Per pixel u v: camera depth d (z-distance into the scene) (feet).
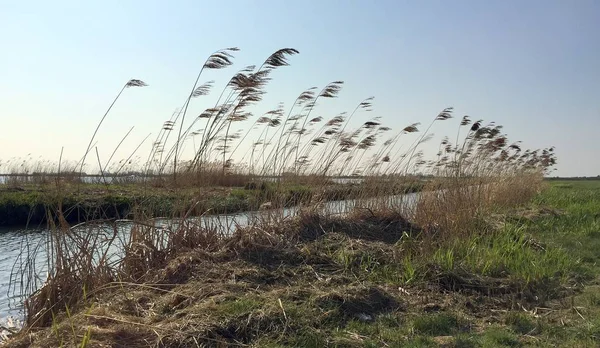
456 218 34.12
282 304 18.97
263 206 31.24
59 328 17.48
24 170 72.08
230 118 28.89
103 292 22.63
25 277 31.50
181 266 23.77
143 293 21.42
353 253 26.37
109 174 28.48
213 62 26.30
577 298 22.22
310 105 33.60
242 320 17.67
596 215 48.06
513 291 23.11
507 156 55.11
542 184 85.46
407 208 38.24
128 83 24.99
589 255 31.01
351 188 38.68
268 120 32.55
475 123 38.93
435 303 21.18
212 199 30.40
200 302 19.56
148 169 29.53
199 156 28.86
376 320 18.97
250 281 22.33
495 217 44.70
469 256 27.71
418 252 28.09
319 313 18.92
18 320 23.97
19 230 51.93
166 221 28.22
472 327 18.74
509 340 16.89
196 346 16.08
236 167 34.88
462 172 40.55
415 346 16.30
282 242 27.30
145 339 16.48
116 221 25.79
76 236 24.04
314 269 24.47
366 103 35.73
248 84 26.78
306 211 31.78
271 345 16.24
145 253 26.48
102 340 16.29
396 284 23.35
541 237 37.42
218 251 26.07
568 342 16.70
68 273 22.93
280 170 34.12
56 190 25.45
